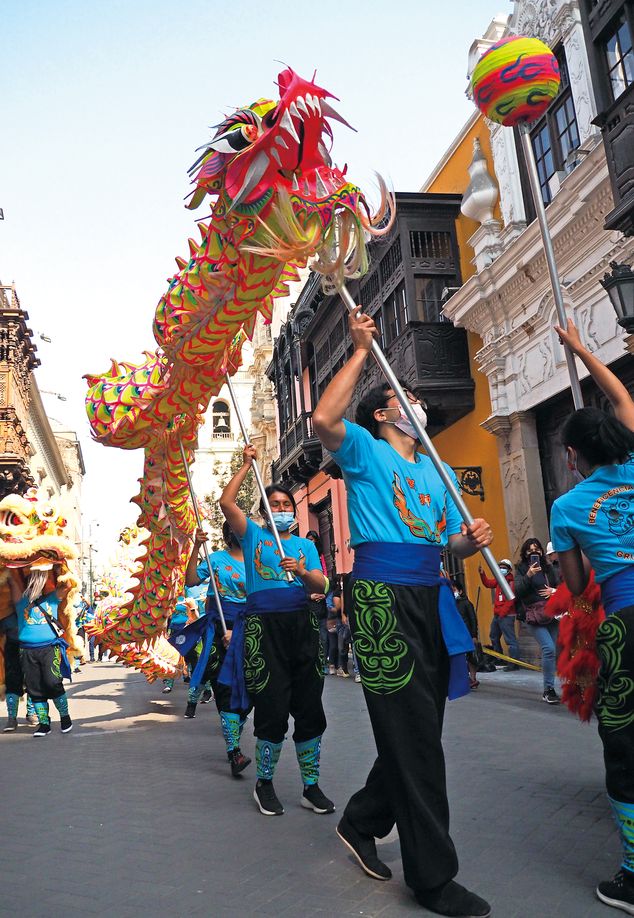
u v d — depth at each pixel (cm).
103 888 309
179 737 715
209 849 355
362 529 300
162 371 638
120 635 941
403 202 1548
